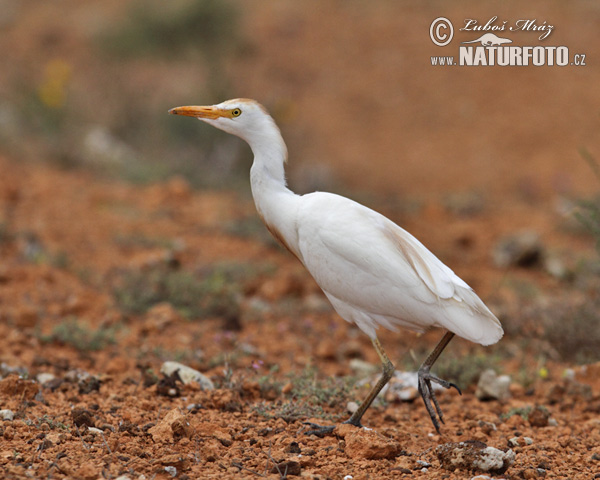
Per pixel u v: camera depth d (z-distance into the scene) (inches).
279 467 298.5
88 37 1720.0
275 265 690.8
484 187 1240.8
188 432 333.1
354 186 1232.8
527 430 388.8
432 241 847.7
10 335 478.6
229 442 331.3
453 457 313.1
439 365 481.1
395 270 341.1
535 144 1360.7
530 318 562.6
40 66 1593.3
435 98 1512.1
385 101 1519.4
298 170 1224.8
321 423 366.9
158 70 1563.7
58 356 461.4
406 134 1427.2
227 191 996.6
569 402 442.9
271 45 1689.2
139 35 1587.1
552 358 529.0
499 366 497.4
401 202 1047.6
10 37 1726.1
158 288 580.4
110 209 815.1
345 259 349.1
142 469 290.2
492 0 1710.1
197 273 630.5
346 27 1737.2
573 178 1242.0
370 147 1385.3
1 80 1423.5
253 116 374.3
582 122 1393.9
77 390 400.8
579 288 689.0
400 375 452.8
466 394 461.4
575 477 316.8
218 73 1353.3
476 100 1489.9
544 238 883.4
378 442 323.0
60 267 625.6
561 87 1478.8
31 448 308.0
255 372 451.2
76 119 1162.6
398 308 345.7
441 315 338.6
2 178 849.5
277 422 365.7
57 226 730.2
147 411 371.6
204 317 561.6
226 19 1610.5
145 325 522.9
